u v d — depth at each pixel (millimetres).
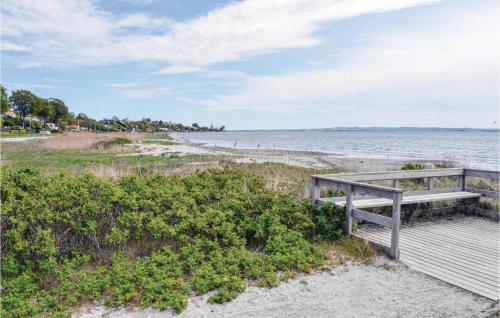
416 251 5863
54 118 125000
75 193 5562
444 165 15375
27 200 5281
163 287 4375
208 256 5406
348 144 57219
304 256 5355
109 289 4426
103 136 45312
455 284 4609
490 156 31516
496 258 5531
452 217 8156
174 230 5465
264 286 4602
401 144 57562
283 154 30484
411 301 4176
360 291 4449
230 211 6336
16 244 4680
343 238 6277
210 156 23562
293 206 7059
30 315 3791
